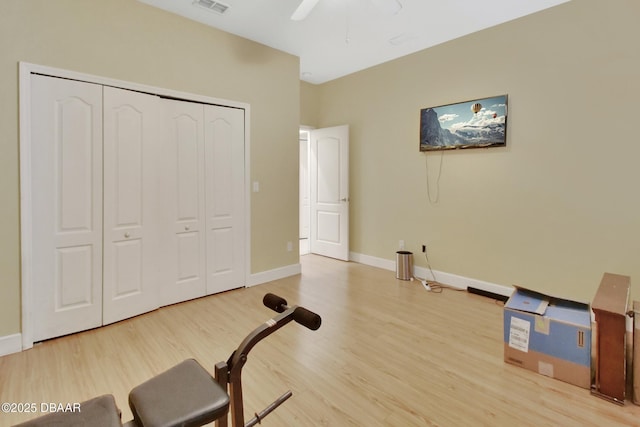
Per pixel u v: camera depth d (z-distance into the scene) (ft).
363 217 15.51
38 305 7.77
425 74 12.65
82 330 8.40
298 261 13.85
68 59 8.00
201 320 9.20
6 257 7.36
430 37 11.58
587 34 8.96
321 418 5.46
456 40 11.66
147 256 9.55
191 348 7.67
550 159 9.76
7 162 7.30
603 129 8.83
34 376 6.53
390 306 10.27
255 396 6.01
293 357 7.32
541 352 6.64
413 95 13.10
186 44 10.07
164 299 10.08
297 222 13.70
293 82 13.15
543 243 10.02
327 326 8.87
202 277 10.91
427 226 12.98
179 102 10.07
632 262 8.55
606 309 5.88
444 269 12.50
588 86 9.01
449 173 12.18
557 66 9.50
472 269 11.70
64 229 8.05
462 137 11.60
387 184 14.33
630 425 5.30
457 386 6.31
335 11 9.77
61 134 7.93
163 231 9.94
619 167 8.64
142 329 8.62
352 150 15.76
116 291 8.93
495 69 10.74
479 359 7.24
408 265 12.97
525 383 6.39
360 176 15.49
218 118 10.99
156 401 3.58
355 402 5.85
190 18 10.11
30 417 5.48
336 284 12.46
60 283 8.05
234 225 11.65
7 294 7.38
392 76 13.79
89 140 8.32
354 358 7.29
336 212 16.31
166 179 9.92
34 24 7.54
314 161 17.21
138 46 9.12
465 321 9.18
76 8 8.09
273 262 12.94
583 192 9.22
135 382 6.39
